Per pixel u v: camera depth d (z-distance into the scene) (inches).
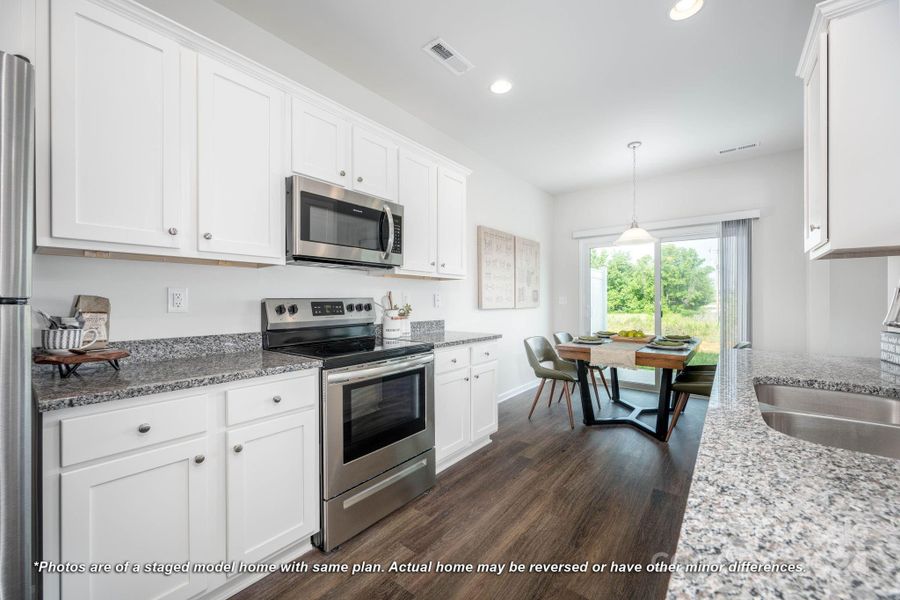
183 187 61.4
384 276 112.2
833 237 50.3
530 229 190.1
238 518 57.9
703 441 32.4
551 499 85.3
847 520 20.2
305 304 88.7
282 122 74.9
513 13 79.3
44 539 42.6
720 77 101.0
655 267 180.9
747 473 26.1
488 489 90.0
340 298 97.9
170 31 59.5
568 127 129.9
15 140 39.1
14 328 38.8
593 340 140.4
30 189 40.5
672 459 105.1
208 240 64.1
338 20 81.7
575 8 77.7
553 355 154.3
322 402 69.0
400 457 82.4
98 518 45.8
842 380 55.8
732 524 20.1
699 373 126.0
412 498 85.2
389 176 96.3
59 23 50.1
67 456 43.5
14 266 38.9
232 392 57.3
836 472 26.2
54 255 58.7
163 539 50.9
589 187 196.5
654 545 70.0
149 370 58.7
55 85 49.7
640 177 180.9
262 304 82.7
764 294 153.2
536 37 86.4
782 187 150.3
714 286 166.6
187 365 63.3
